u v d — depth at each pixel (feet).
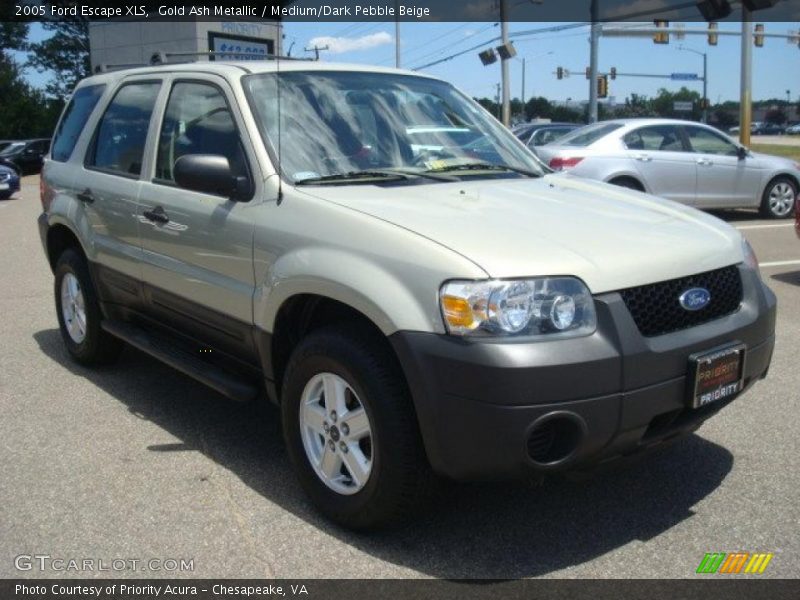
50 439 14.20
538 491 12.09
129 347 19.98
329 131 13.08
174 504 11.78
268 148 12.31
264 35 73.00
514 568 10.08
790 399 15.83
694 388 9.91
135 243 15.03
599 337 9.39
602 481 12.41
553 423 9.34
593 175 39.34
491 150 14.74
